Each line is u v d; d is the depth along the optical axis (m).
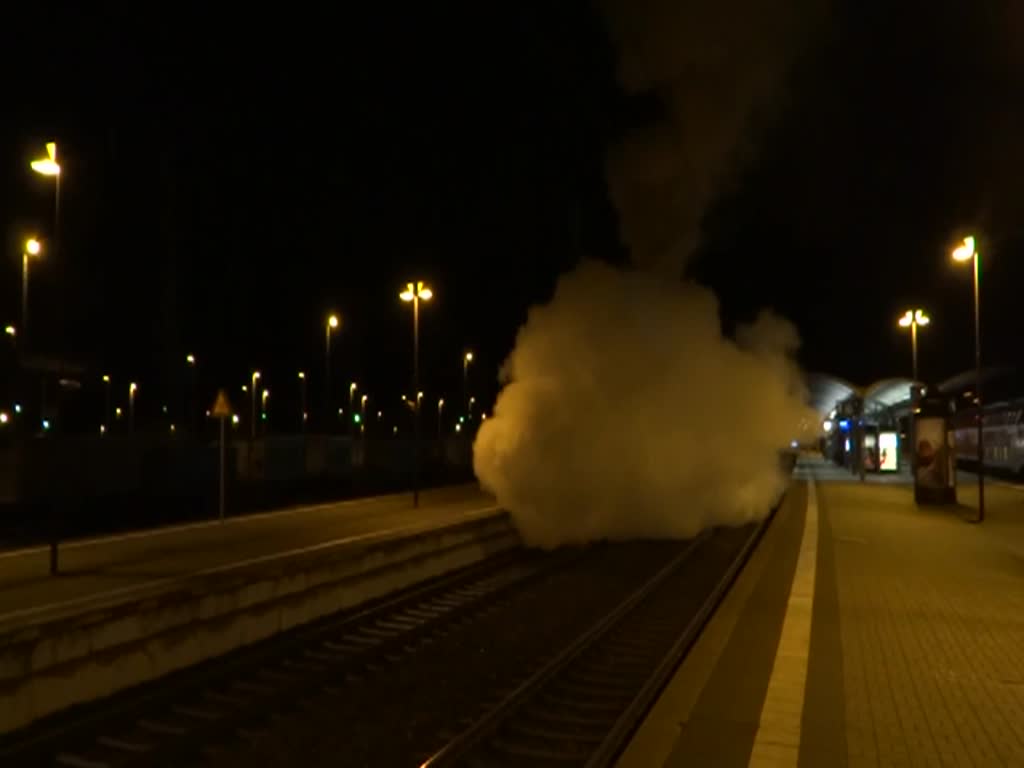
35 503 26.02
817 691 8.11
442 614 13.34
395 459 51.47
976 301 24.42
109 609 9.67
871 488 36.72
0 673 8.34
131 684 9.86
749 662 9.01
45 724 8.62
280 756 7.64
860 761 6.34
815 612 11.81
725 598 12.73
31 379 37.31
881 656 9.46
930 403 28.36
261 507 28.61
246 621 11.84
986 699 7.91
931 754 6.50
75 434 27.62
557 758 7.29
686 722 7.07
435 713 8.74
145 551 14.98
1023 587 13.84
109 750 7.93
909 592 13.37
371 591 15.11
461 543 18.69
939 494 27.89
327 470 46.09
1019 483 40.16
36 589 11.52
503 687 9.69
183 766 7.58
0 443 27.45
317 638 11.72
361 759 7.53
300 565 13.30
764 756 6.29
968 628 10.87
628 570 17.95
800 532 21.27
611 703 8.82
